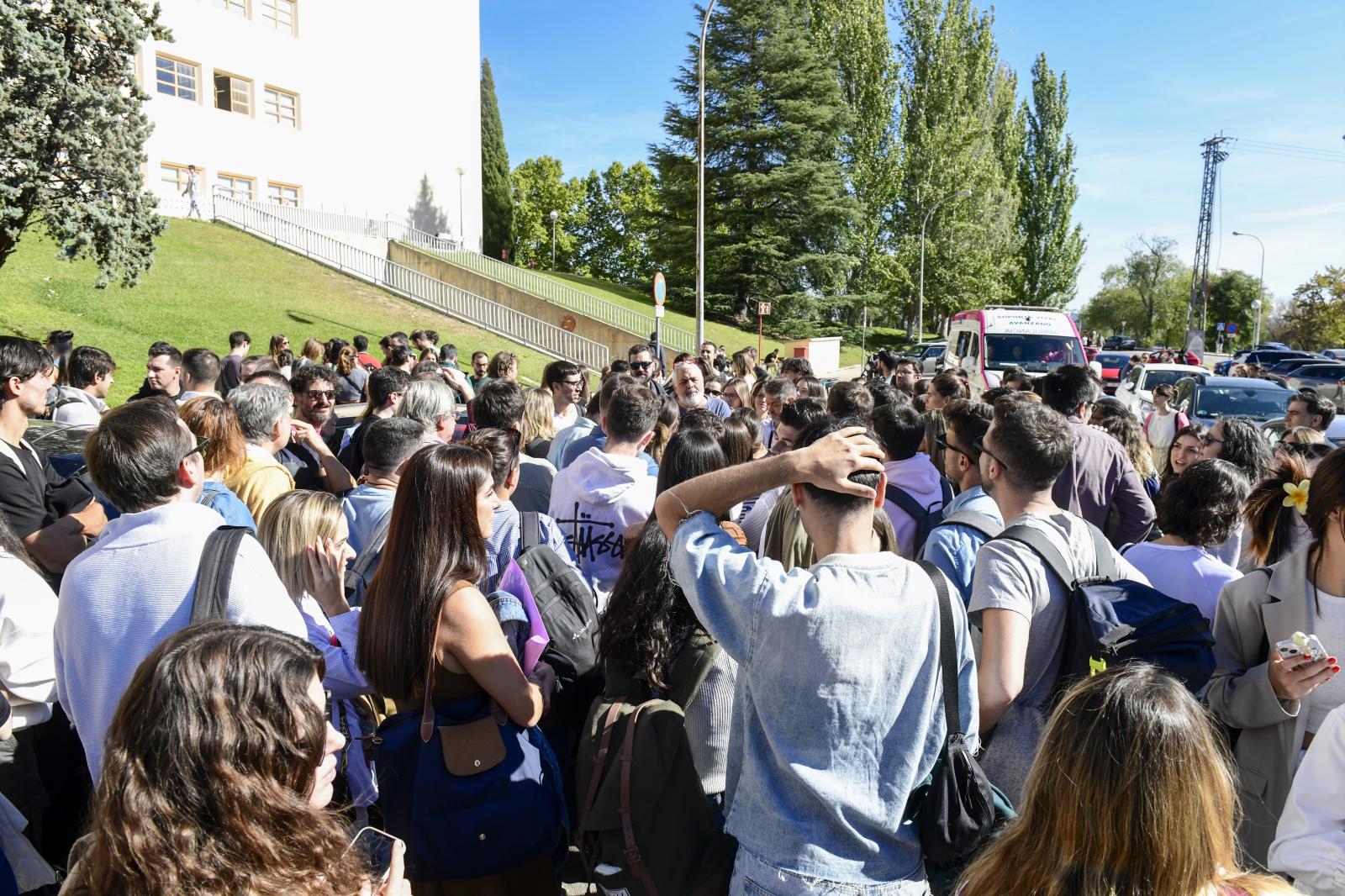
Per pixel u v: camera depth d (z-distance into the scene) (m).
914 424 3.91
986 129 54.19
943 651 1.82
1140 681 1.43
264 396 4.11
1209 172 63.41
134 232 13.76
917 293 53.91
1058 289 61.91
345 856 1.35
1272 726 2.41
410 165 38.31
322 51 33.50
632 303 40.88
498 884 2.37
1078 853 1.38
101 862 1.25
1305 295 59.41
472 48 41.66
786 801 1.80
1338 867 1.78
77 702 2.22
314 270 28.88
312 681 1.43
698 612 1.87
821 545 1.90
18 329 17.27
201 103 29.03
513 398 4.84
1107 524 4.71
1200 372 15.26
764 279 44.94
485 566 2.44
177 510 2.33
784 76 42.03
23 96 12.34
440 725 2.31
